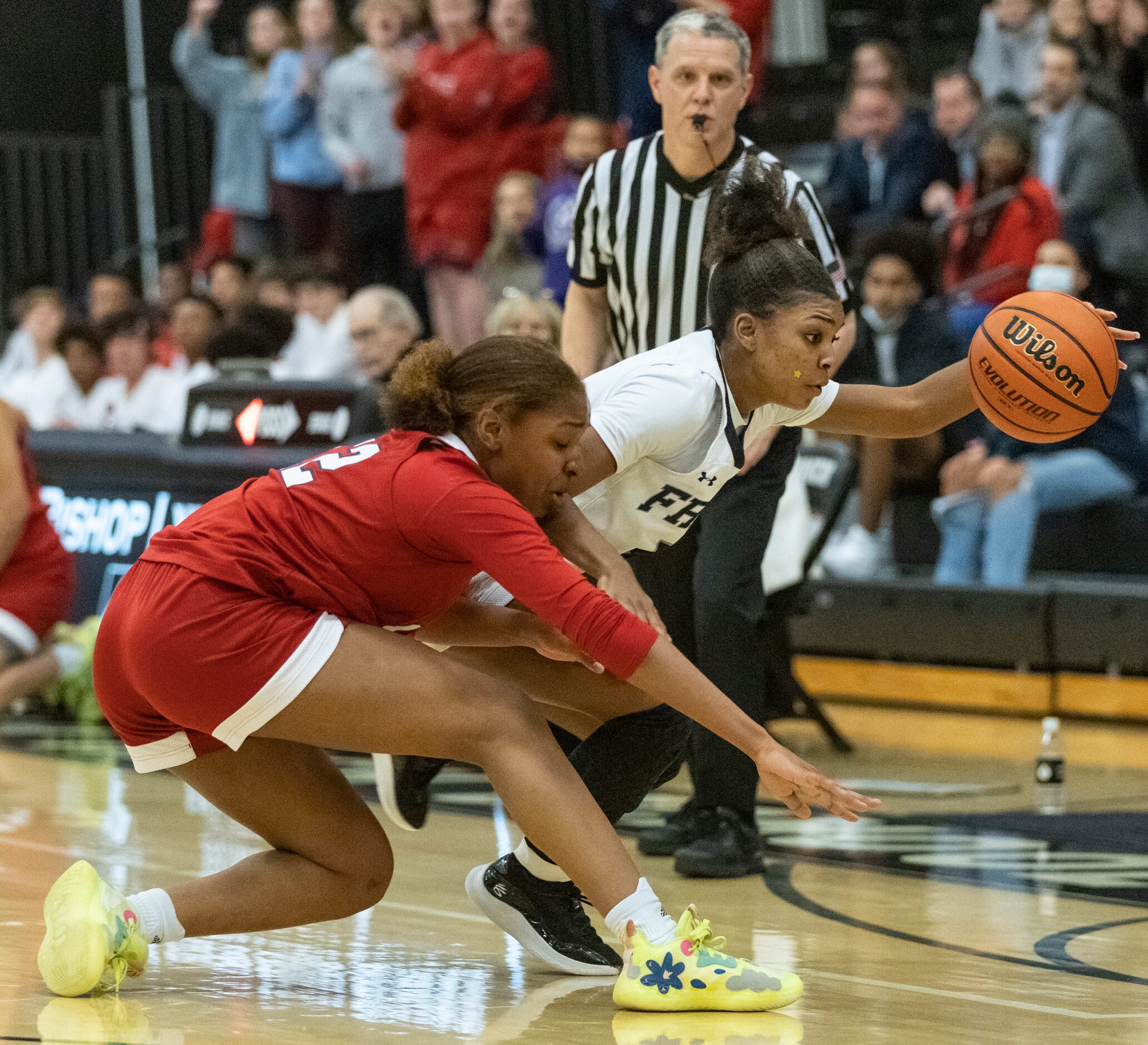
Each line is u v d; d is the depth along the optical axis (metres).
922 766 13.23
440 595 5.98
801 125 23.00
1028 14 20.42
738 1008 5.82
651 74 8.64
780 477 8.87
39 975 6.27
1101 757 13.56
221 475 15.39
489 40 20.53
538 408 5.88
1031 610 15.18
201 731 5.92
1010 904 8.09
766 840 9.97
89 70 28.67
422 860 9.02
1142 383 17.28
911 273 15.66
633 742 6.74
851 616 16.34
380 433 14.59
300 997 6.03
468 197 20.50
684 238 8.52
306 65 22.73
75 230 28.38
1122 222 17.77
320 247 23.25
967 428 16.73
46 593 14.07
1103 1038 5.55
